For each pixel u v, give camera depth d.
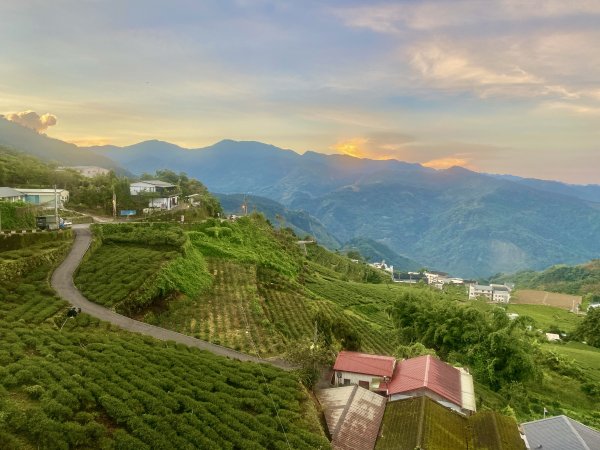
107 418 35.34
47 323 50.12
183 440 35.00
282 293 98.69
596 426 68.44
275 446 38.47
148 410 37.09
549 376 90.44
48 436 30.58
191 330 64.81
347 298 131.38
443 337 83.19
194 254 92.00
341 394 51.94
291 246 169.50
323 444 40.09
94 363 41.31
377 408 50.53
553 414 70.62
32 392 34.56
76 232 84.75
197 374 45.34
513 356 75.19
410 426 46.47
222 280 89.44
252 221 147.75
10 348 40.72
